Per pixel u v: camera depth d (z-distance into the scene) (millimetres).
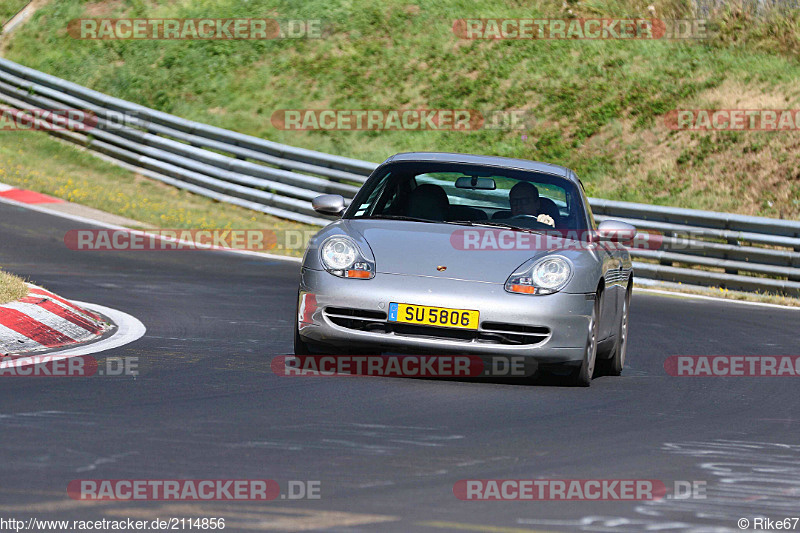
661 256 55031
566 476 16156
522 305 23688
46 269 42312
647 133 73188
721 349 33500
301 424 18672
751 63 77688
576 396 23672
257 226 61500
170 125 69812
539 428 19641
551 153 73500
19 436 16641
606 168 71125
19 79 76750
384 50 84188
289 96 80500
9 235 50188
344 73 82250
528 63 81438
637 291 51031
